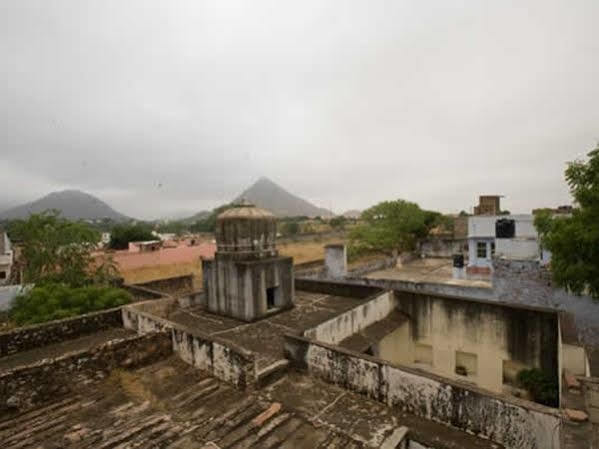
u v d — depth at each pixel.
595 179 7.90
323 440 5.23
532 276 12.25
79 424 5.89
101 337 10.29
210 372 7.54
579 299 11.12
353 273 21.20
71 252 17.09
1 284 22.91
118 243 39.62
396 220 31.25
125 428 5.71
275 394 6.61
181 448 5.11
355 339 9.74
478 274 20.03
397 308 12.04
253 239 11.38
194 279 22.72
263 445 5.10
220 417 5.87
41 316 11.98
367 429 5.49
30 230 17.08
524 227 18.88
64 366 6.96
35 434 5.61
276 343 8.98
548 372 9.12
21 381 6.40
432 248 31.31
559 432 4.55
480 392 5.28
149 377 7.59
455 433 5.39
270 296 11.91
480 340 10.30
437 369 11.21
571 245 8.18
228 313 11.37
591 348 10.55
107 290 13.69
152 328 9.55
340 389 6.79
